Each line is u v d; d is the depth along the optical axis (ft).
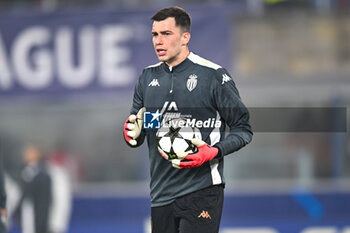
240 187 96.99
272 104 96.89
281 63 96.84
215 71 30.66
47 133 103.19
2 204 51.21
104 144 102.68
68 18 86.38
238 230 91.30
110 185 100.53
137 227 92.27
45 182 81.25
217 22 83.66
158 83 31.58
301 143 98.37
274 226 91.40
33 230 81.15
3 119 102.78
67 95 85.97
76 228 92.32
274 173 98.73
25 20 86.53
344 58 96.94
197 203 31.09
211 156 28.96
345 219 91.45
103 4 103.60
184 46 31.12
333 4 97.19
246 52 96.37
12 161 101.71
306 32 96.63
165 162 31.40
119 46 86.17
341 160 97.71
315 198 92.32
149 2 100.58
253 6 95.66
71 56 86.22
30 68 86.28
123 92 85.71
